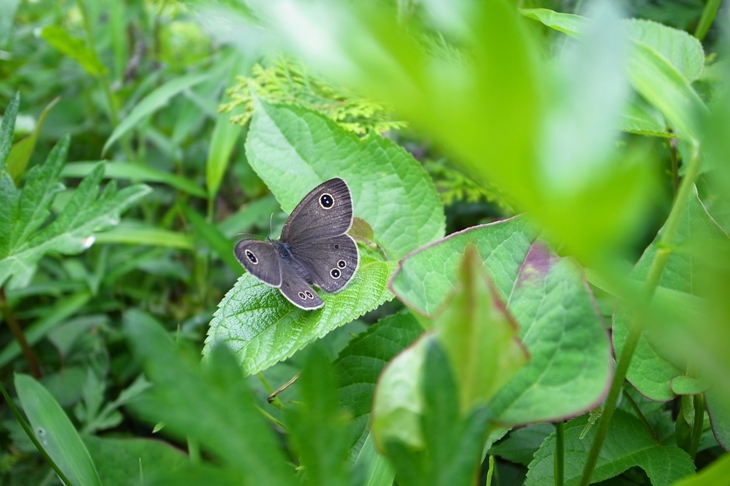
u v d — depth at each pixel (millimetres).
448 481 151
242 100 326
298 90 330
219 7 226
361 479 157
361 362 255
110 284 393
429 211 275
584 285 203
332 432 154
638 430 247
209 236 336
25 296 396
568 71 95
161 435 333
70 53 376
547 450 245
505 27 72
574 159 79
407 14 250
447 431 152
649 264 234
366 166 277
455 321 163
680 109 200
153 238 367
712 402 230
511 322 165
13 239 291
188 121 410
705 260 145
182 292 431
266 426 150
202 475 146
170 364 143
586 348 200
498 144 74
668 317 109
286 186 275
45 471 320
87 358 356
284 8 89
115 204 294
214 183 365
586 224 79
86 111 504
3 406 354
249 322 251
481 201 376
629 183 76
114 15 458
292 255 262
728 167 104
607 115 86
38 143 470
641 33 277
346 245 261
